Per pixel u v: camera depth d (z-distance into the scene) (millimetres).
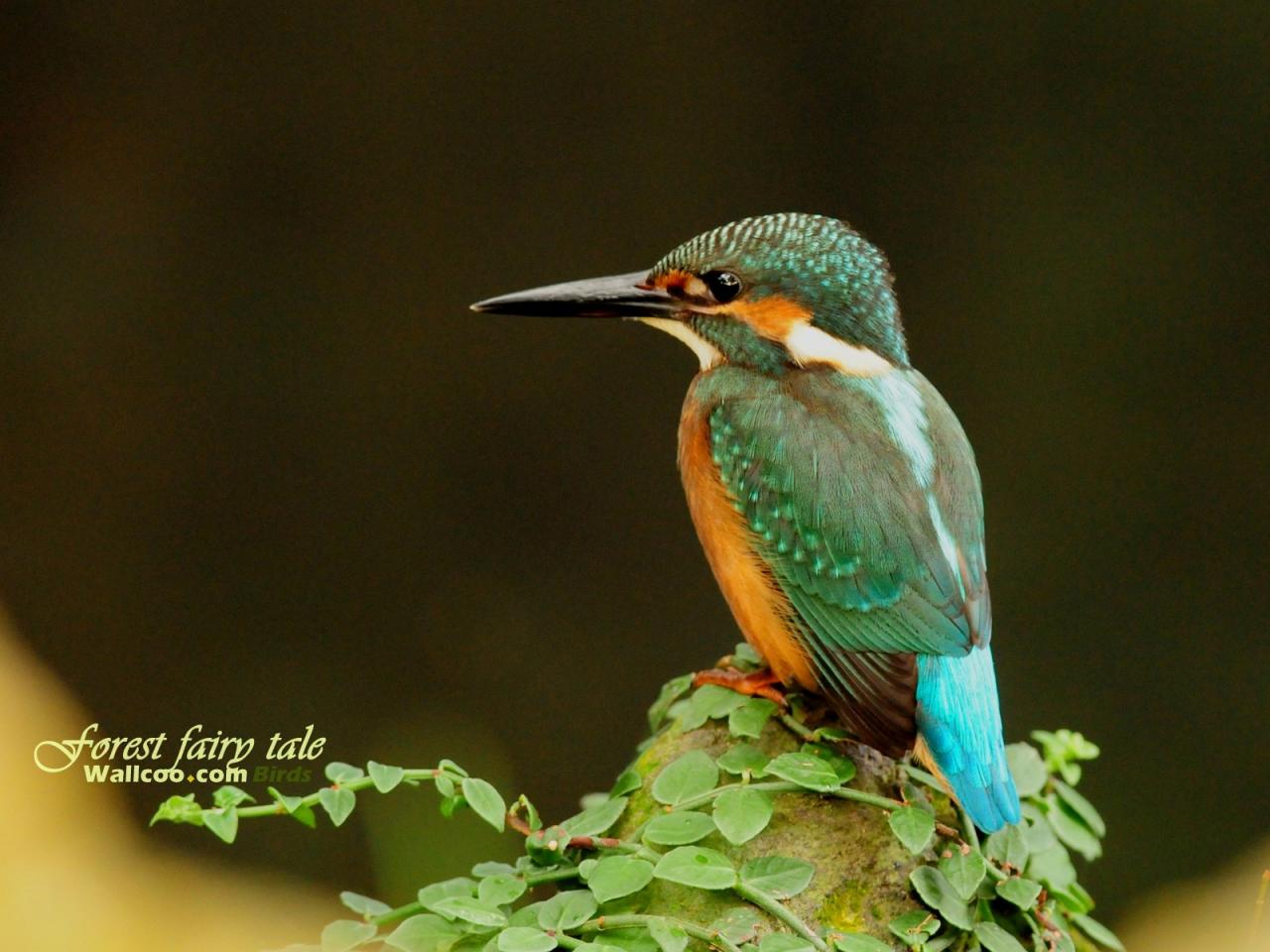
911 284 13438
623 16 13391
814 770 4754
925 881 4637
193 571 12977
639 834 4664
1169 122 13078
